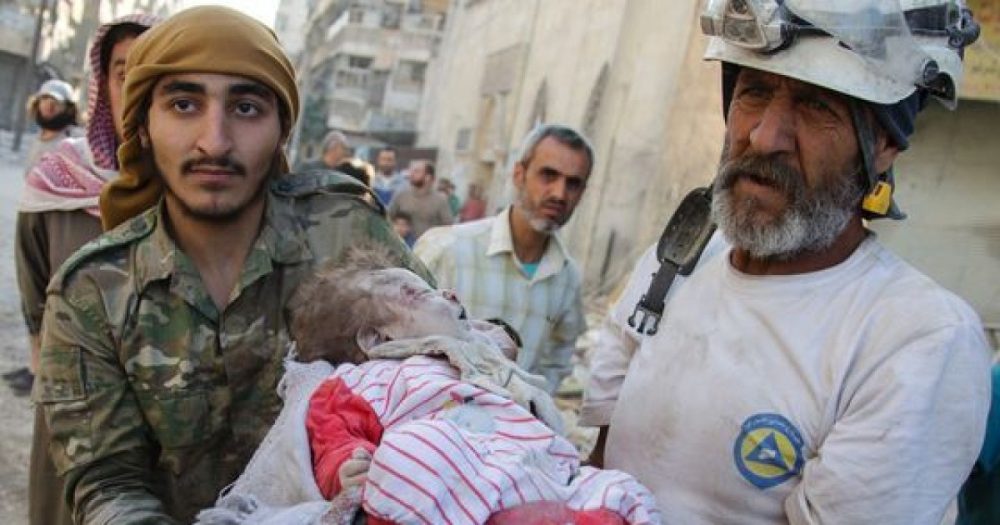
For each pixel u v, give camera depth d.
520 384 1.61
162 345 1.70
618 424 1.72
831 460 1.38
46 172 2.62
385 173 11.04
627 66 10.32
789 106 1.46
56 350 1.65
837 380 1.43
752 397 1.50
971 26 1.50
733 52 1.49
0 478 4.17
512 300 3.22
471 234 3.26
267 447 1.54
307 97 32.56
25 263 2.71
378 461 1.33
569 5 13.63
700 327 1.62
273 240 1.79
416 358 1.61
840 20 1.36
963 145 5.16
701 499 1.55
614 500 1.43
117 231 1.75
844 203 1.46
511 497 1.37
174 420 1.70
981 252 5.10
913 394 1.34
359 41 30.72
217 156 1.62
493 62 17.83
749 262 1.61
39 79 30.53
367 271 1.74
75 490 1.67
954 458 1.37
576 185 3.17
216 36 1.61
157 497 1.70
